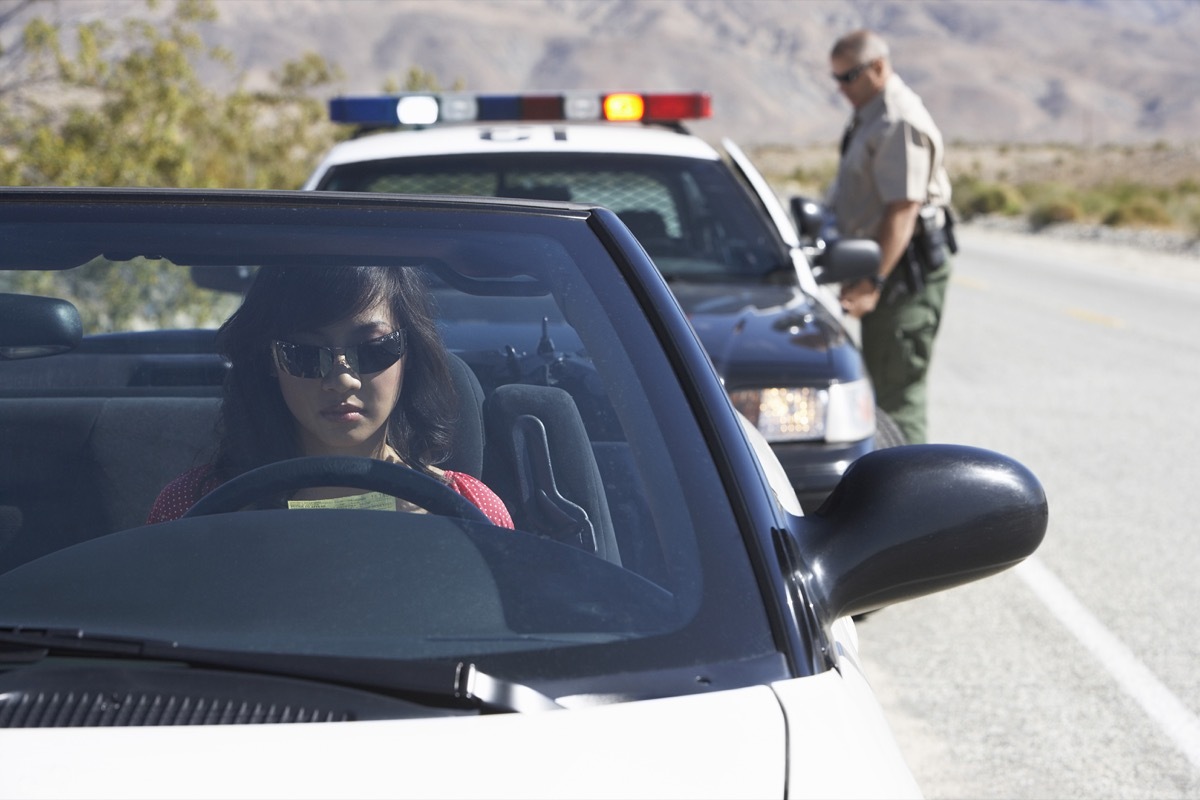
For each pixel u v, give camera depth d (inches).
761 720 79.3
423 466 106.3
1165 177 4830.2
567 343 105.2
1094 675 258.7
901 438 279.6
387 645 84.2
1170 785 211.9
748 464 96.1
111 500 112.7
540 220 112.8
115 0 578.2
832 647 89.0
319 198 112.8
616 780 74.0
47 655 81.7
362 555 91.4
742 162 322.7
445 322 109.7
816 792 75.5
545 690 80.6
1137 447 459.5
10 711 77.2
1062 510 377.1
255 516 95.4
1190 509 379.6
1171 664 264.5
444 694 78.4
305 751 74.4
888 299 347.9
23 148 550.0
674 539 91.0
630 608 87.6
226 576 90.0
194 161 716.7
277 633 85.4
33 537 107.5
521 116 331.0
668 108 330.6
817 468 232.7
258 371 105.2
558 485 98.2
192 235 107.4
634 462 96.7
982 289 1032.8
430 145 299.0
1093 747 225.9
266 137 844.6
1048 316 850.1
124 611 87.6
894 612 296.2
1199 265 1298.0
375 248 107.5
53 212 109.0
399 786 72.5
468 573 90.1
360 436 105.3
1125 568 325.7
